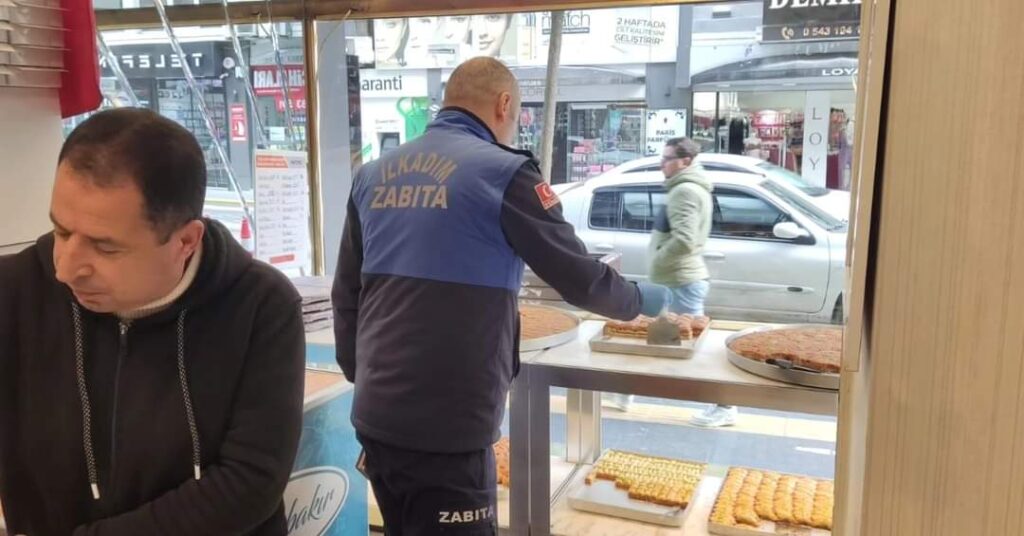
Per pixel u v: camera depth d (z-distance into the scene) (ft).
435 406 5.36
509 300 5.57
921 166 2.75
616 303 5.84
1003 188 2.68
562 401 8.52
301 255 8.79
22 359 3.42
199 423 3.42
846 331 2.98
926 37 2.69
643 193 10.93
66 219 2.90
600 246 11.09
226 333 3.44
